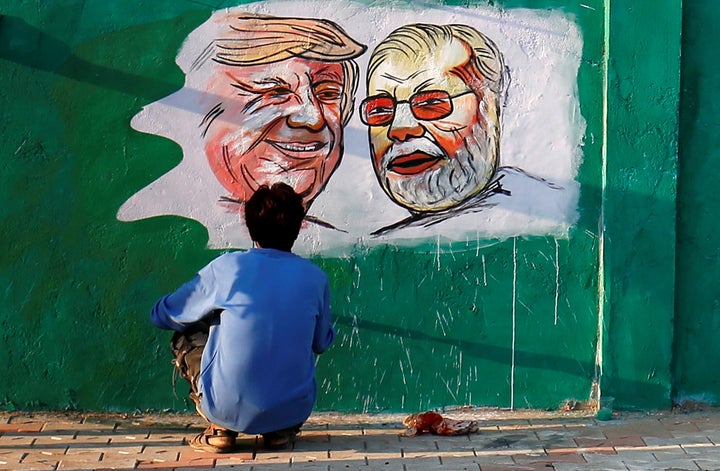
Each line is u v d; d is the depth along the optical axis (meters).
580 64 5.35
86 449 4.78
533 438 5.00
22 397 5.27
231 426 4.58
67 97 5.17
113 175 5.22
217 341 4.61
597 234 5.40
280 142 5.28
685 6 5.35
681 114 5.40
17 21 5.12
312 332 4.64
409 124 5.32
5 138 5.16
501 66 5.33
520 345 5.43
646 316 5.38
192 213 5.27
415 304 5.39
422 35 5.30
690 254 5.45
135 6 5.18
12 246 5.20
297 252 5.32
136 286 5.27
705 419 5.33
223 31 5.23
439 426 5.07
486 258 5.39
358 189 5.32
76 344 5.27
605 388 5.41
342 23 5.27
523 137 5.36
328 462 4.60
